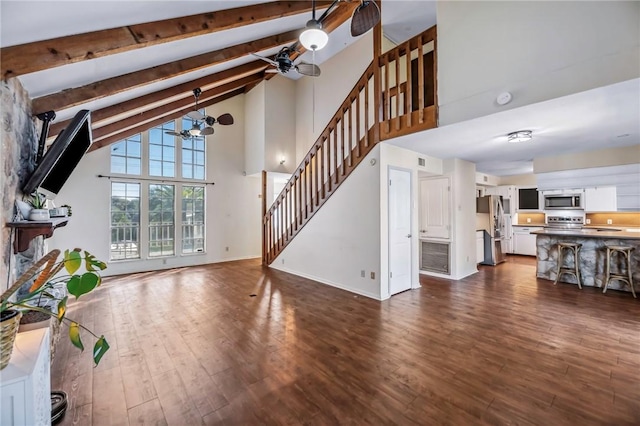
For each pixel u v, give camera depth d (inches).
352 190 183.5
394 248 177.8
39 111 102.7
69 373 90.0
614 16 93.2
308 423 69.1
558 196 274.1
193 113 199.2
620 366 92.2
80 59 79.9
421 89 145.9
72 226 216.5
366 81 175.0
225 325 128.0
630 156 181.0
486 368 91.8
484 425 67.7
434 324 127.6
